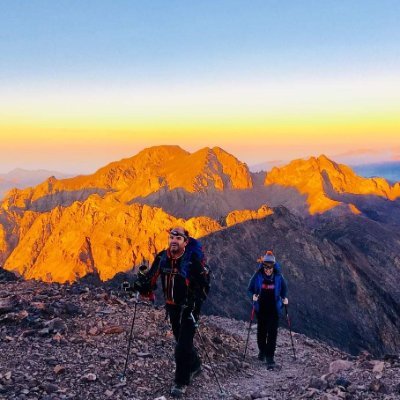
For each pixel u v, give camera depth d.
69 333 10.92
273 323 13.12
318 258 181.62
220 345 13.07
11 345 9.92
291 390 9.42
